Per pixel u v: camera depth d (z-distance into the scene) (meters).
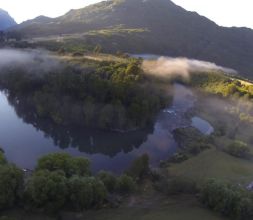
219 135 158.62
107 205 92.25
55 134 159.50
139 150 149.00
